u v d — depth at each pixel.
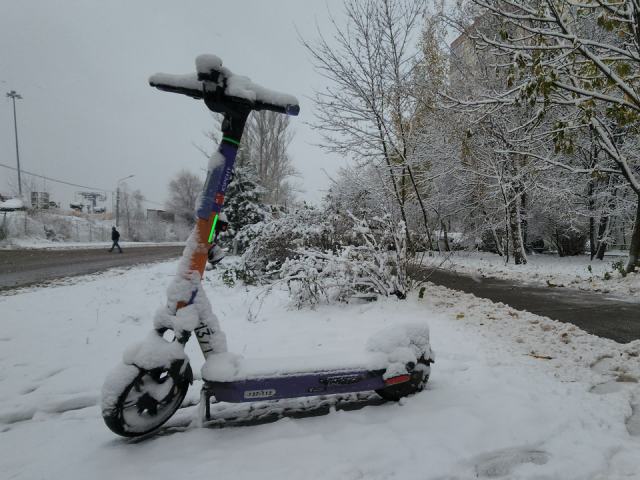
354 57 11.86
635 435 2.16
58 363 3.50
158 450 1.99
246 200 13.48
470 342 3.79
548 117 12.05
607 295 6.67
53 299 6.72
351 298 5.70
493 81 11.80
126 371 2.00
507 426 2.15
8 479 1.77
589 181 14.06
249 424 2.32
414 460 1.86
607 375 2.97
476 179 14.48
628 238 21.70
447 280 9.10
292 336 4.13
